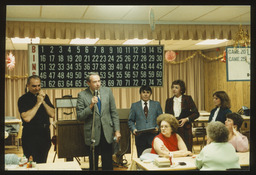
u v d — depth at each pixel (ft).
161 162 8.97
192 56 29.99
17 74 27.04
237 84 25.67
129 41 23.11
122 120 16.01
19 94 27.12
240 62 14.88
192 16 16.81
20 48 26.14
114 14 15.93
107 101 12.41
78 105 12.22
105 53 15.99
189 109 14.44
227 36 18.40
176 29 17.81
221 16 16.97
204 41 24.35
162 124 10.71
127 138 16.12
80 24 16.75
